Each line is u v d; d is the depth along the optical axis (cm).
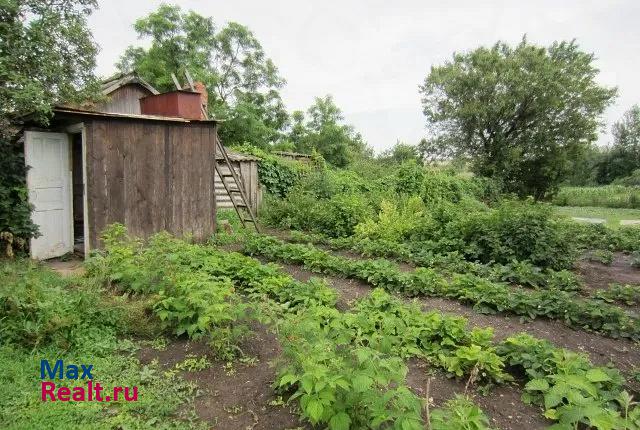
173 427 304
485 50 3172
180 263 587
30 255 738
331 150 2895
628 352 457
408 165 2122
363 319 406
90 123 744
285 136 3162
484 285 596
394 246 905
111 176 775
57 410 312
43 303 413
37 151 745
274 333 454
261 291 560
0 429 285
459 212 1053
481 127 3083
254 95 3047
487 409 337
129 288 534
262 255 853
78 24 763
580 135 3055
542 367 366
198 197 927
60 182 786
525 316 544
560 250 856
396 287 638
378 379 262
